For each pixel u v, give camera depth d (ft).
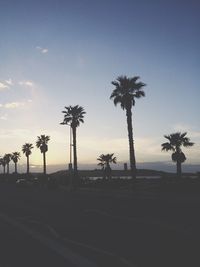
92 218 84.84
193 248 46.75
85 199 147.54
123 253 44.91
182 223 71.51
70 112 251.80
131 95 187.93
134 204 119.96
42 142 369.91
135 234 59.41
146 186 213.66
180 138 230.68
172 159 231.30
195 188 186.60
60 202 134.72
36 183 294.87
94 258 42.70
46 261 41.60
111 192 188.24
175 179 226.99
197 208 102.63
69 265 39.50
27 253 46.24
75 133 248.52
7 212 102.06
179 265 38.29
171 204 118.01
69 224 75.00
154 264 38.93
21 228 70.69
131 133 183.01
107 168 286.66
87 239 56.18
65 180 284.20
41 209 109.70
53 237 59.11
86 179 283.59
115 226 70.18
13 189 250.78
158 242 51.52
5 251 47.67
